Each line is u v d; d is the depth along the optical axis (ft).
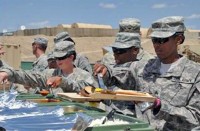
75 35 146.00
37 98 14.16
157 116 12.16
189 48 70.74
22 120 10.09
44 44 27.37
